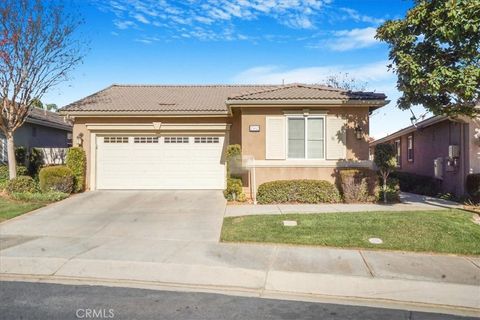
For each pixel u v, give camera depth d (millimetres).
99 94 19469
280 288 6246
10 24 15312
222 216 11539
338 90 15758
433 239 8578
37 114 22656
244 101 14500
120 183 16891
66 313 5094
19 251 8039
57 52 16469
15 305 5379
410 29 10922
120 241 8906
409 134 22609
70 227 10305
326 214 11117
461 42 10109
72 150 16031
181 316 5070
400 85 11281
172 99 18547
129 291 6043
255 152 14891
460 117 13047
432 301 5781
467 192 14195
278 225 9930
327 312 5316
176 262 7367
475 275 6707
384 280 6488
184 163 16922
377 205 13211
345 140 14898
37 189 14914
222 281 6531
